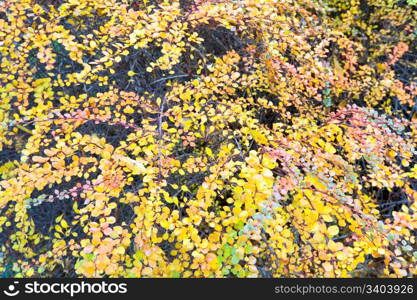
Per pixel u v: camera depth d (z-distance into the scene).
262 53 2.32
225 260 1.51
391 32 3.39
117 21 2.18
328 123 1.97
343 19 3.17
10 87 1.94
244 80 2.19
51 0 2.38
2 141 2.04
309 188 1.54
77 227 2.15
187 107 1.90
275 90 2.34
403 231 1.48
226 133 1.97
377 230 1.48
